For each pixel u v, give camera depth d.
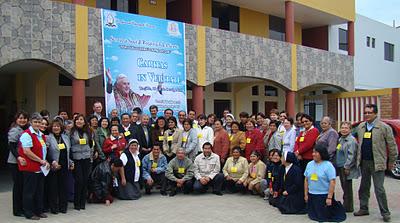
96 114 10.12
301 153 8.66
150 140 10.55
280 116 10.52
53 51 11.14
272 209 8.62
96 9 11.99
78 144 8.49
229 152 10.72
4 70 14.68
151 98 13.05
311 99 23.05
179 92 13.79
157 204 9.09
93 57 11.91
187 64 14.16
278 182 8.70
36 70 14.37
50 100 14.73
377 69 26.97
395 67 28.95
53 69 13.94
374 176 7.68
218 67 15.18
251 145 10.44
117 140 9.56
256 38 16.66
